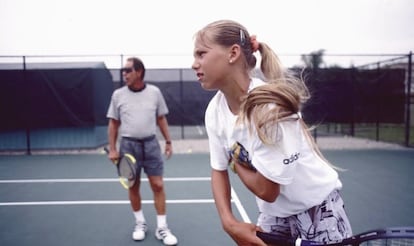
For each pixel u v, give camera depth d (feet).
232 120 3.67
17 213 13.92
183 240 10.95
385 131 35.29
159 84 32.32
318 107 32.68
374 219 12.82
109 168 23.12
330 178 3.99
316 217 4.00
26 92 29.71
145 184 18.51
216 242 10.78
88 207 14.65
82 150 30.81
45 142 30.42
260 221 4.81
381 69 33.14
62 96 30.07
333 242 3.98
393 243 3.77
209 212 13.74
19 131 29.99
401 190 16.92
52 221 12.92
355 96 33.19
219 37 3.41
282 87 3.03
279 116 2.90
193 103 32.71
